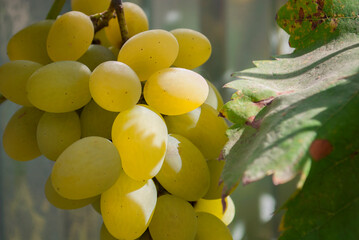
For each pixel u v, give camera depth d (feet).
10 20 1.53
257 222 2.18
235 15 2.17
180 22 2.07
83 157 0.84
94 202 1.01
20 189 1.57
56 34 0.94
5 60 1.53
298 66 0.93
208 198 0.95
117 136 0.87
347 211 0.76
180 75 0.90
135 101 0.87
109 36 1.02
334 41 0.94
